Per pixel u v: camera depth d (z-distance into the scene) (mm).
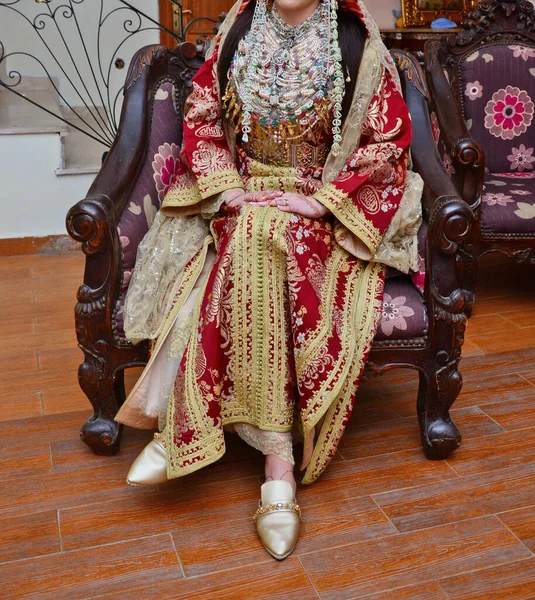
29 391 2471
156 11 5512
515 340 2811
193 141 2047
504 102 3277
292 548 1722
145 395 1915
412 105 2229
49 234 3818
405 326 1930
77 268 3617
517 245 2822
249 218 1852
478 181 2730
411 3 4543
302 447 2119
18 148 3668
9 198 3732
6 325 2957
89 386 2025
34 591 1620
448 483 1981
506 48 3273
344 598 1595
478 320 3000
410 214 1994
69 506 1899
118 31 5566
